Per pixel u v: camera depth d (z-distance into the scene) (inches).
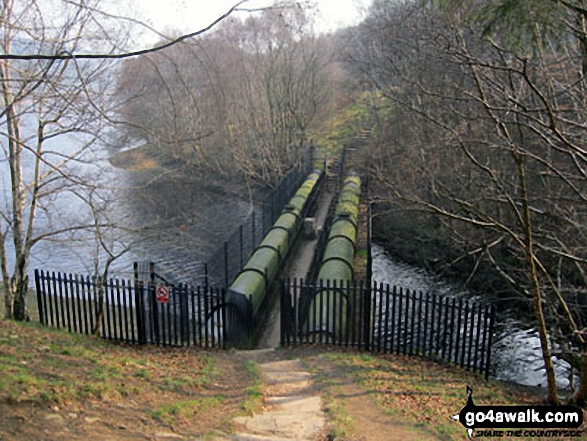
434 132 706.2
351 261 686.5
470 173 556.4
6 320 416.2
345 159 1625.2
